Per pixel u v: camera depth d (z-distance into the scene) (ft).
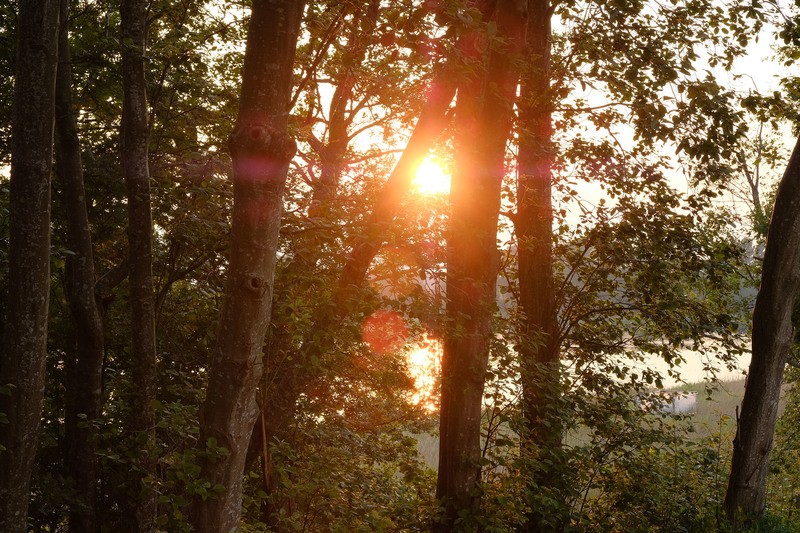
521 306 37.22
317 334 23.36
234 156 18.01
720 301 46.44
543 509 29.68
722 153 33.86
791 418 68.80
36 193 23.21
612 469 36.01
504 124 29.86
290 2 17.72
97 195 42.32
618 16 34.06
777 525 37.63
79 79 40.09
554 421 31.68
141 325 30.94
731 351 39.52
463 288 29.58
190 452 18.48
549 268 38.42
